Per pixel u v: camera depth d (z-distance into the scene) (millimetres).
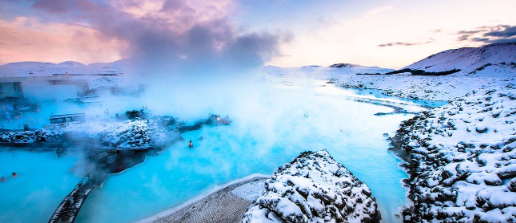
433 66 133875
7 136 23969
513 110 19609
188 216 14227
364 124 36438
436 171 16078
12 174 18062
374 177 18797
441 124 23688
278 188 11688
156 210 14898
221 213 14453
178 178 19047
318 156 18688
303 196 11172
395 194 16234
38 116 35719
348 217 11531
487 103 23984
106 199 15984
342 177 14977
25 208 14391
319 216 10180
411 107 49062
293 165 17047
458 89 61594
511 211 9047
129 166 20656
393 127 34312
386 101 57250
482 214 9789
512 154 12789
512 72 86625
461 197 11516
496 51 110625
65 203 14305
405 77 98438
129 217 14188
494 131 18344
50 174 18531
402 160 22141
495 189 10453
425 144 20844
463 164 13992
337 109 48688
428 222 12062
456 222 10648
